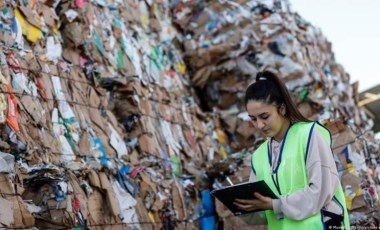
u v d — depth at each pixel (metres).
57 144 3.69
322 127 2.62
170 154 5.00
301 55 6.48
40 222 3.18
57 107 3.90
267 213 2.68
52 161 3.55
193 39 6.57
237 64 6.41
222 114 6.32
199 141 5.67
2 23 3.74
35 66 3.84
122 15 5.50
